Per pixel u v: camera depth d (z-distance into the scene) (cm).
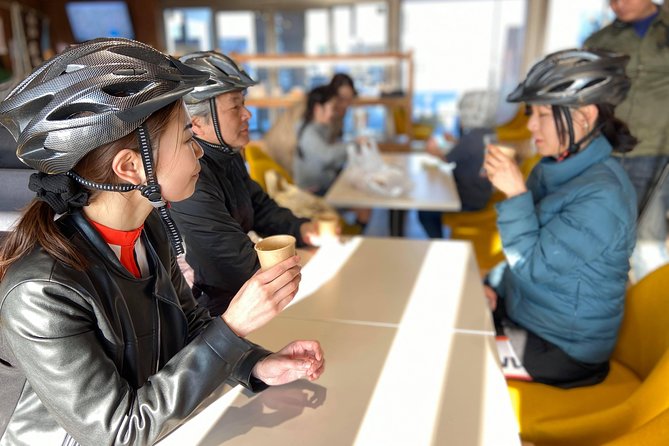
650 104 235
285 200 248
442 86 797
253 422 88
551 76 132
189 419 88
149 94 66
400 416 89
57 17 741
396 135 538
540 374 138
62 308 67
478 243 280
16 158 94
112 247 78
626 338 145
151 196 72
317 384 98
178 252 85
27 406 75
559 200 134
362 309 129
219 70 128
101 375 69
